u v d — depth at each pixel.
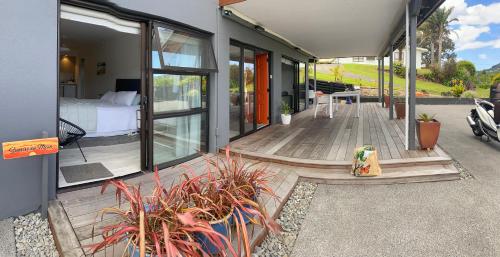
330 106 9.77
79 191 3.22
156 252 1.60
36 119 2.79
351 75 22.98
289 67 10.24
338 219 3.01
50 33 2.85
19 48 2.66
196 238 1.84
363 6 5.07
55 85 2.90
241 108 6.32
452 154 5.32
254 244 2.42
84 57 10.22
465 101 17.41
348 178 4.00
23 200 2.74
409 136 5.03
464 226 2.80
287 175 4.09
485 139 6.61
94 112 6.18
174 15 4.11
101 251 2.15
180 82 4.53
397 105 9.31
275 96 8.23
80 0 3.12
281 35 7.70
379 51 11.57
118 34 8.00
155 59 3.95
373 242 2.57
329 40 8.55
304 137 6.38
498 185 3.84
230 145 5.58
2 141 2.61
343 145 5.53
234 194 2.27
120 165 4.29
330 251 2.46
